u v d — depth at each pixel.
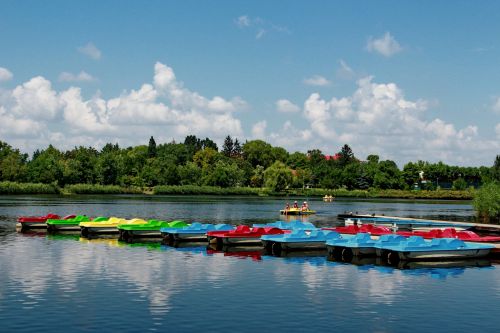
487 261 40.12
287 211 96.56
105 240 51.09
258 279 32.25
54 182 151.50
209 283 30.91
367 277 33.25
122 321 23.14
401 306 26.19
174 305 25.80
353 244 41.31
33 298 26.81
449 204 159.88
